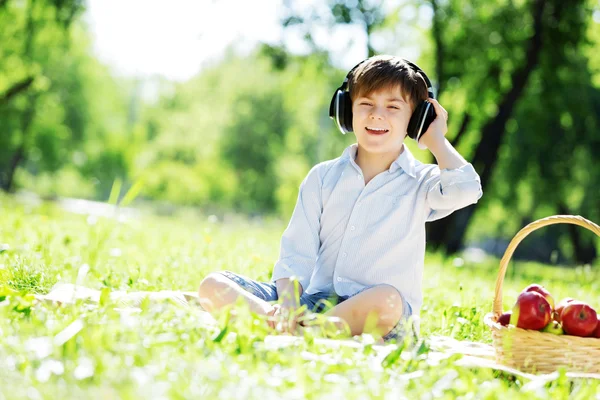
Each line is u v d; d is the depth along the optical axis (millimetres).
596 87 20984
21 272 4215
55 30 23359
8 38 23188
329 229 3840
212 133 45000
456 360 2922
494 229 33812
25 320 2975
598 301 6578
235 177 44250
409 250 3758
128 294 3668
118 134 42219
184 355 2521
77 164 40469
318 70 18812
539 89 18516
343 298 3709
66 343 2486
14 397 2045
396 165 3814
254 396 2158
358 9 18062
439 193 3703
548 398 2539
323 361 2617
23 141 33969
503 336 3168
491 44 16484
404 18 18547
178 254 6320
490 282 8000
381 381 2498
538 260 35000
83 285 4168
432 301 5238
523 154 22516
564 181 22875
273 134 42875
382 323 3398
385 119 3674
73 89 34844
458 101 17781
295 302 3578
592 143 22156
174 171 44656
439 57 17391
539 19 16062
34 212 12812
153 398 2039
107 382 2166
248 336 2713
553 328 3172
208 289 3512
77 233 7824
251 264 6023
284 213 42250
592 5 16703
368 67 3725
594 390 2746
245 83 43438
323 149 43844
